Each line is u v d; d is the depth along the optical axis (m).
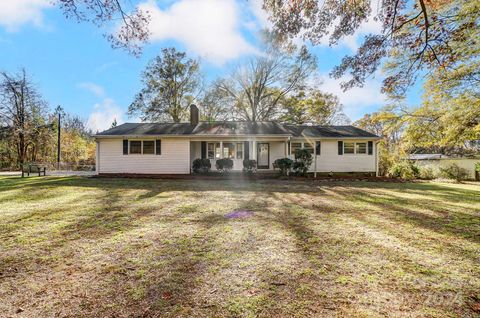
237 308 2.01
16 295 2.22
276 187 10.13
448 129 13.27
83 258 3.02
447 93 13.01
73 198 7.23
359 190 9.41
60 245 3.44
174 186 10.21
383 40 5.33
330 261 2.94
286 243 3.54
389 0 4.77
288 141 16.06
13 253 3.16
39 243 3.52
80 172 19.72
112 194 7.99
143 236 3.84
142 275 2.59
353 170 16.27
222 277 2.54
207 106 25.59
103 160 15.56
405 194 8.40
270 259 2.99
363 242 3.60
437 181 13.53
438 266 2.82
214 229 4.21
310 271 2.68
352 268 2.76
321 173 15.81
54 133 27.92
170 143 15.51
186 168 15.48
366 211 5.66
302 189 9.57
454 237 3.84
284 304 2.07
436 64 5.63
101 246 3.41
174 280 2.48
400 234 3.98
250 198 7.37
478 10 7.10
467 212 5.59
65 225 4.42
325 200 7.10
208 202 6.69
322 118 25.20
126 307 2.04
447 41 5.14
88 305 2.07
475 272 2.68
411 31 5.25
